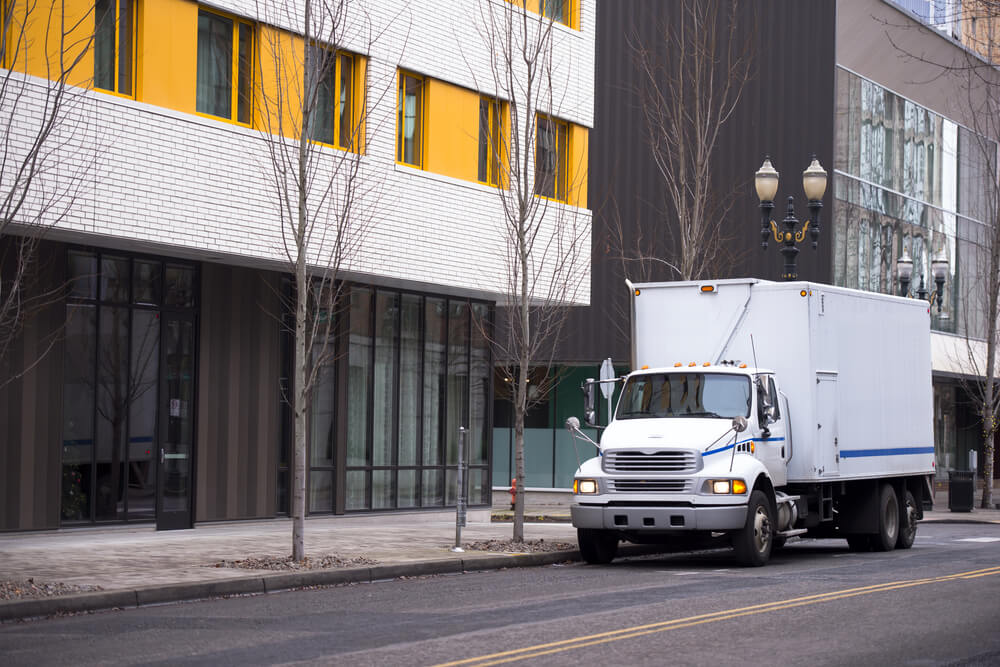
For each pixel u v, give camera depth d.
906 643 11.99
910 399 25.09
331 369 27.06
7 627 13.14
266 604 15.07
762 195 26.75
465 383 30.61
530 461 47.31
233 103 23.52
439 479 29.81
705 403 20.84
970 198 54.62
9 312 20.41
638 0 45.12
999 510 39.91
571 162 30.91
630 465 20.00
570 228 30.47
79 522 21.86
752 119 44.97
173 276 23.69
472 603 15.01
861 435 23.09
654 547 23.44
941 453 53.53
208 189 22.47
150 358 23.23
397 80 26.70
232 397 24.62
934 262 40.19
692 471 19.72
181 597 15.39
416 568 18.50
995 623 13.31
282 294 25.72
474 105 28.72
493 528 26.14
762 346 21.75
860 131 47.06
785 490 22.11
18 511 20.77
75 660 11.04
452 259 27.73
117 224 20.86
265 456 25.27
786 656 11.23
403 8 26.66
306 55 18.80
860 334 23.22
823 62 45.28
